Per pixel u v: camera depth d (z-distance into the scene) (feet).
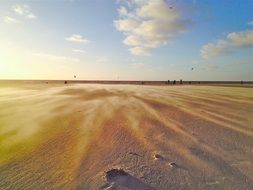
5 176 16.33
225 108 44.96
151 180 15.78
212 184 15.42
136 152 20.98
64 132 27.40
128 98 63.46
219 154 20.77
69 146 22.43
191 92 89.40
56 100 59.36
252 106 47.57
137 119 34.60
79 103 52.54
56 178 16.02
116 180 15.70
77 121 33.27
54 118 35.47
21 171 17.07
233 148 22.31
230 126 30.55
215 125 31.04
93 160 19.08
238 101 56.75
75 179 15.87
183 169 17.60
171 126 30.42
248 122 32.81
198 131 28.14
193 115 37.76
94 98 63.62
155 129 28.91
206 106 47.60
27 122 32.81
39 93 84.23
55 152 20.83
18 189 14.64
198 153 20.98
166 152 21.08
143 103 52.31
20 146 22.43
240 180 15.99
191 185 15.21
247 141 24.43
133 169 17.43
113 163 18.49
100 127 29.76
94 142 23.68
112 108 44.83
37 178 16.02
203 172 17.15
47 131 27.89
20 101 57.88
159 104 50.67
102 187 14.83
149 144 23.22
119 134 26.61
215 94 78.89
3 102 55.93
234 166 18.26
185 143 23.67
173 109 43.70
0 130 28.43
